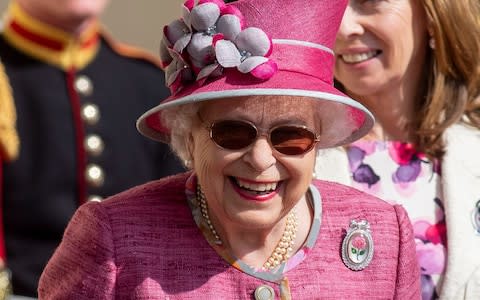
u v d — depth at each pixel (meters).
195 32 10.22
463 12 13.23
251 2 10.29
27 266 15.84
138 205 10.85
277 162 10.16
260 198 10.23
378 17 13.07
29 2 16.62
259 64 9.95
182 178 11.17
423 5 13.20
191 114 10.37
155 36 22.09
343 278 10.90
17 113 16.20
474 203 13.02
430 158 13.30
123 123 16.81
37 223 16.00
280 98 10.07
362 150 13.34
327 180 12.73
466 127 13.55
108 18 21.75
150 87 17.30
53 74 16.62
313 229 10.99
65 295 10.69
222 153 10.12
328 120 10.74
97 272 10.55
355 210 11.21
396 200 13.20
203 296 10.56
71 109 16.53
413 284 11.26
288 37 10.34
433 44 13.35
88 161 16.39
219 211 10.41
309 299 10.71
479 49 13.36
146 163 16.88
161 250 10.66
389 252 11.12
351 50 13.17
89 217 10.77
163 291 10.52
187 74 10.35
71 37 16.80
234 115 10.10
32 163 16.09
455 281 12.77
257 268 10.75
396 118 13.56
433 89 13.39
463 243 12.84
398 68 13.26
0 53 16.59
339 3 10.56
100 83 16.89
